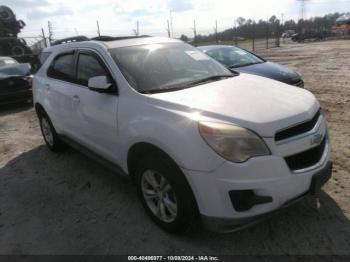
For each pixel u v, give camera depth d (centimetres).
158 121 294
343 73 1211
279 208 270
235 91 330
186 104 296
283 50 2798
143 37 443
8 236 345
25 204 407
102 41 420
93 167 496
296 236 306
